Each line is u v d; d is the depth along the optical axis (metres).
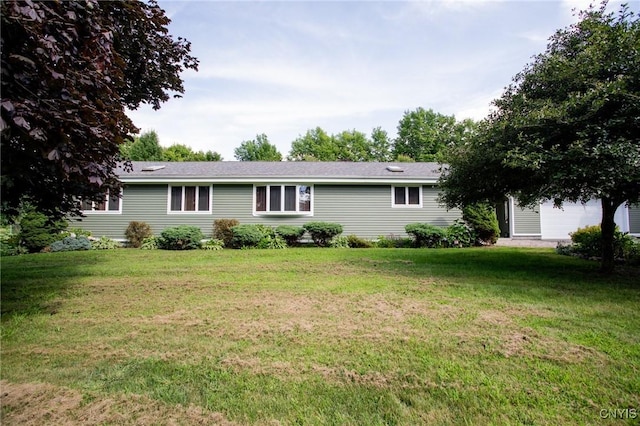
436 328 3.20
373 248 10.96
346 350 2.73
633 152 4.05
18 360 2.58
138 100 5.13
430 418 1.86
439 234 10.98
